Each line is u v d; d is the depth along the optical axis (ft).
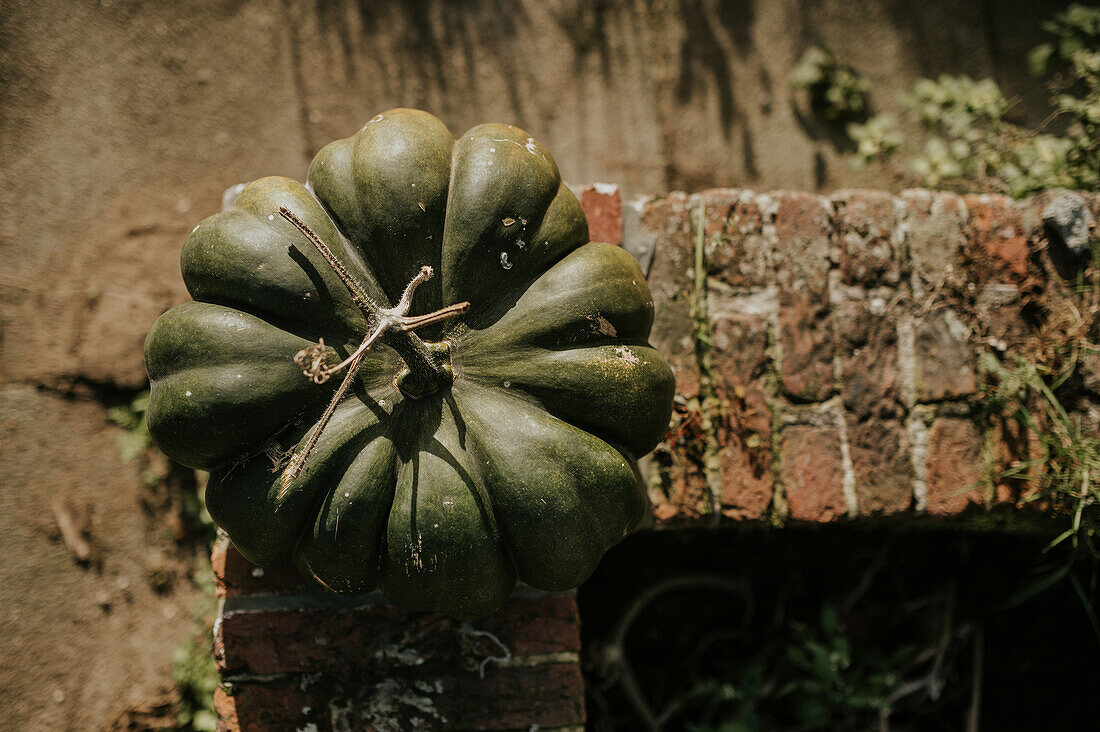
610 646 8.89
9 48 11.23
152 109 11.42
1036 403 7.54
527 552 5.69
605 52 12.01
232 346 5.57
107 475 10.41
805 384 7.47
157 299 10.98
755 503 7.31
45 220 10.93
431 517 5.49
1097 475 7.17
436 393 5.77
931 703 8.94
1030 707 8.93
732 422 7.41
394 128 6.13
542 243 5.98
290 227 5.82
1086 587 8.68
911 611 9.05
